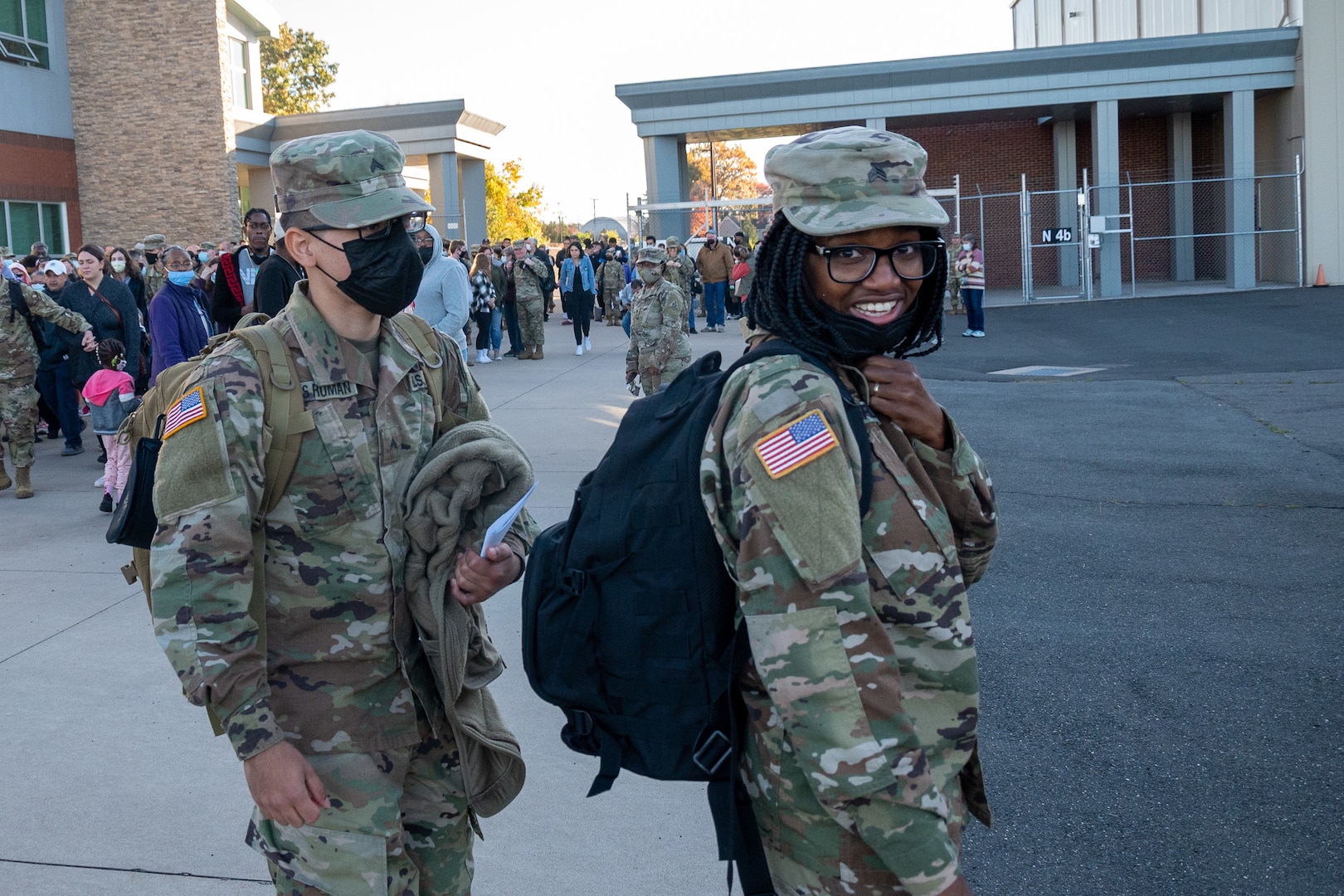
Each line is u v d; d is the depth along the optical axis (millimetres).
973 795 1893
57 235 26297
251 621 1939
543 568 1896
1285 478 7883
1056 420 10641
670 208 26406
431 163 30000
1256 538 6410
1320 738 3871
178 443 1929
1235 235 26625
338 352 2082
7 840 3309
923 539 1702
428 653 2152
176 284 6844
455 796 2275
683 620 1742
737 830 1872
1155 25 34000
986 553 1942
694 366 1891
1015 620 5152
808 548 1549
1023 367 14906
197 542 1900
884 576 1679
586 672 1829
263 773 1914
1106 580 5707
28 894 3039
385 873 2053
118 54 26391
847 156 1688
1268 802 3453
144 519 2105
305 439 2025
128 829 3381
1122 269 31531
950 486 1832
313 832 2049
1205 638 4852
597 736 1910
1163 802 3479
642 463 1784
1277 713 4082
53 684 4512
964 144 31750
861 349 1736
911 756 1577
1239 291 26266
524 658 1913
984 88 27312
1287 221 27453
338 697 2080
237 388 1963
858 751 1537
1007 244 31906
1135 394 12117
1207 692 4289
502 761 2289
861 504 1659
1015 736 3971
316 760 2061
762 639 1590
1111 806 3465
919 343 1901
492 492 2234
